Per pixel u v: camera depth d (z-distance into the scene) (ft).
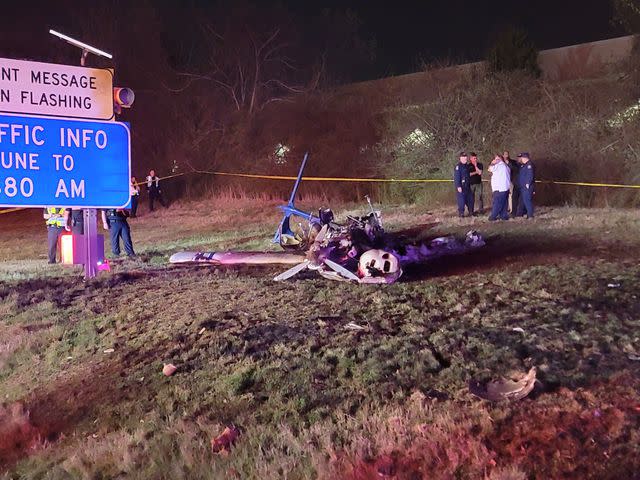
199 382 20.44
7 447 19.40
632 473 13.28
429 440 15.08
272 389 19.24
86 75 34.01
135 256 49.52
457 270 33.86
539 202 65.21
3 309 31.94
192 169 114.73
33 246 71.20
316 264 32.50
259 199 95.66
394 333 22.98
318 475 14.61
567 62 80.33
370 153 90.68
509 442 14.75
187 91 122.52
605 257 33.99
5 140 32.63
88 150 34.27
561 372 18.25
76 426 19.66
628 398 16.26
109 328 27.25
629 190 60.13
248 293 29.94
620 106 64.03
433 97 79.46
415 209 68.28
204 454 16.40
